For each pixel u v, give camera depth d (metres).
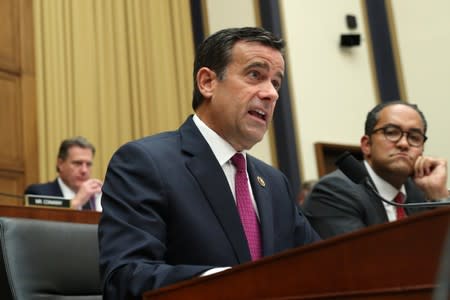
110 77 5.32
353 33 5.98
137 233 1.42
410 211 2.48
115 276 1.33
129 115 5.36
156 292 1.11
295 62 5.64
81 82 5.11
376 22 6.03
